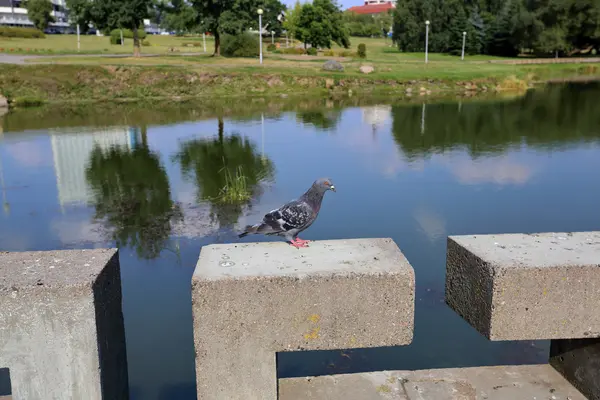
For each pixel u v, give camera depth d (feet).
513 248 9.79
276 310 8.93
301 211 11.40
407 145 60.23
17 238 30.91
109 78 115.24
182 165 50.75
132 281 24.07
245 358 9.12
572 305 9.20
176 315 20.47
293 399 10.68
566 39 199.11
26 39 232.53
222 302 8.84
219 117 85.10
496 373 11.71
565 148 57.72
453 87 130.52
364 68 138.31
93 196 40.11
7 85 105.91
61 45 212.43
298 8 210.18
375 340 9.26
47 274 8.63
